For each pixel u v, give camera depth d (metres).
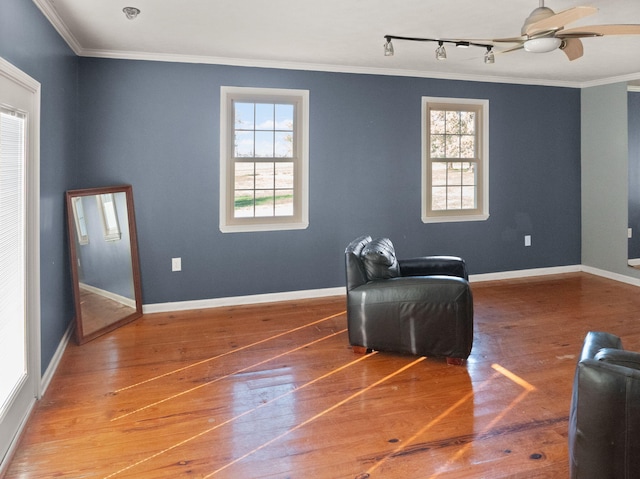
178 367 3.27
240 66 4.73
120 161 4.43
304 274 5.10
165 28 3.69
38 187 2.75
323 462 2.16
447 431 2.42
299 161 5.04
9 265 2.32
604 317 4.35
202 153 4.67
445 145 5.65
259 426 2.49
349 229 5.23
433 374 3.13
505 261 5.96
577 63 4.99
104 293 4.07
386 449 2.27
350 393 2.87
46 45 3.13
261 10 3.30
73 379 3.07
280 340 3.81
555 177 6.13
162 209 4.59
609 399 1.64
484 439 2.35
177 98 4.56
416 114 5.40
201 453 2.24
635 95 5.70
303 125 4.98
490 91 5.71
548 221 6.14
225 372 3.19
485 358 3.39
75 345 3.71
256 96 4.83
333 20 3.53
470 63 4.95
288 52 4.43
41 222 2.95
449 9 3.31
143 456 2.21
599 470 1.68
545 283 5.71
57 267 3.45
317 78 5.00
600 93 5.93
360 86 5.16
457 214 5.71
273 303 4.93
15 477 2.05
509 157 5.89
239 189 4.90
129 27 3.66
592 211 6.14
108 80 4.36
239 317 4.44
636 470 1.62
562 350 3.54
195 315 4.52
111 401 2.77
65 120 3.77
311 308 4.73
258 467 2.13
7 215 2.29
